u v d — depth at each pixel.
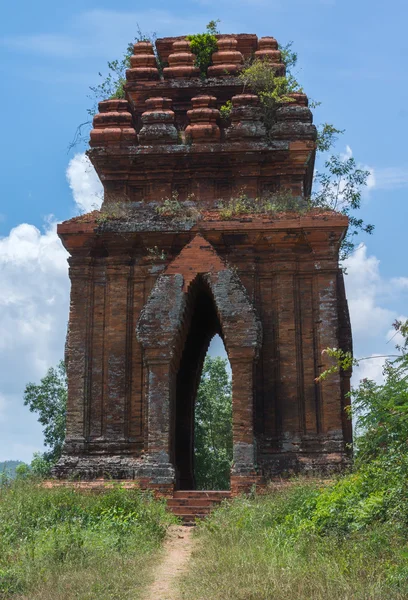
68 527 13.39
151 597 9.55
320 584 8.91
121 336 20.55
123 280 20.92
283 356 19.95
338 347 19.81
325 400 19.34
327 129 26.98
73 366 20.28
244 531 13.36
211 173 21.94
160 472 18.20
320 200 22.36
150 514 15.45
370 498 12.06
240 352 18.66
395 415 11.87
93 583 9.92
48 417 35.72
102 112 22.62
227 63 23.56
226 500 16.77
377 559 10.03
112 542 13.02
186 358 24.88
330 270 20.19
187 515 17.47
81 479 19.08
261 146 21.53
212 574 10.26
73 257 21.05
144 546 13.20
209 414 37.31
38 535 13.39
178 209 21.02
